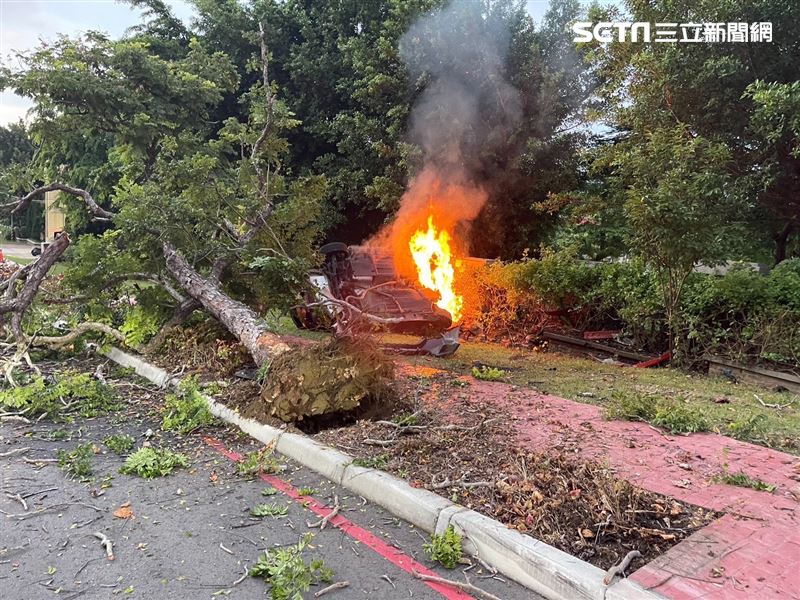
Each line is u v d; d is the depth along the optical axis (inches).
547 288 374.3
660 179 303.0
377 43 562.6
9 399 227.6
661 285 318.3
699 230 289.7
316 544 135.3
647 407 216.7
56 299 318.0
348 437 191.0
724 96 322.3
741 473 165.0
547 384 273.9
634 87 400.8
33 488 165.6
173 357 302.0
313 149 671.1
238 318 280.2
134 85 456.8
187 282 310.5
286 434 194.9
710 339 301.0
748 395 257.8
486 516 137.1
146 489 165.5
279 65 689.6
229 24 673.0
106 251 326.6
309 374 208.5
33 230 1428.4
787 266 314.5
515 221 567.2
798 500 149.6
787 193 338.6
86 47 440.1
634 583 111.7
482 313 412.8
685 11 333.7
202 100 496.7
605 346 344.2
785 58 305.7
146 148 455.2
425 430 195.0
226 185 348.8
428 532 140.9
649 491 153.9
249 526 143.9
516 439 190.9
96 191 641.0
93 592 116.6
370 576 122.9
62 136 466.6
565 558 119.3
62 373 267.3
